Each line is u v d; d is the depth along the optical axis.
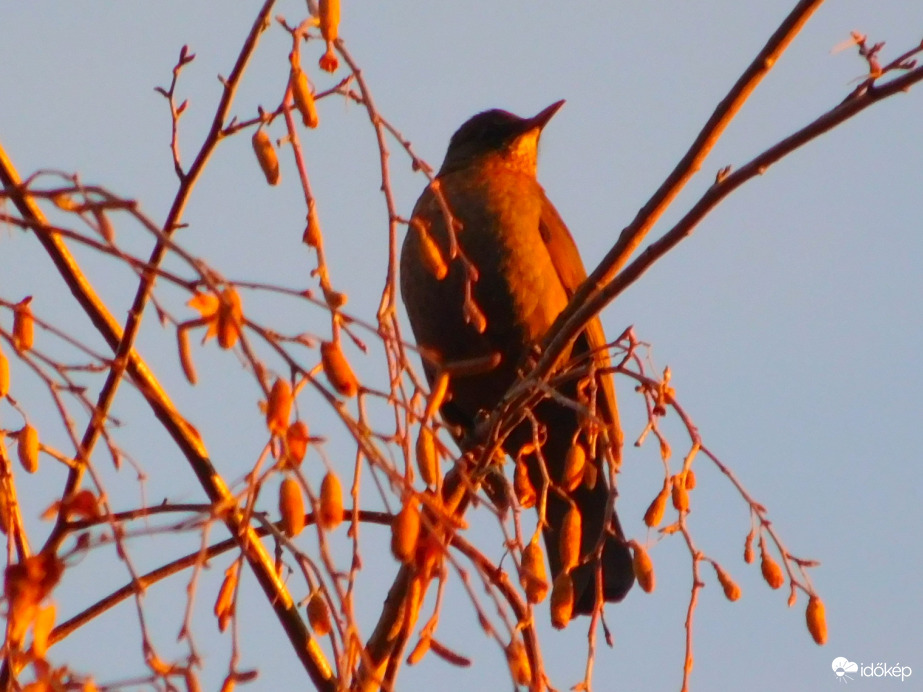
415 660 5.42
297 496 4.74
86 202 4.70
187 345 4.95
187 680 4.56
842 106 6.23
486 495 8.02
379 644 6.53
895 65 6.14
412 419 5.04
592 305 7.11
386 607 6.59
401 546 4.79
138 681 4.54
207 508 5.63
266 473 4.77
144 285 6.11
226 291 4.74
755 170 6.52
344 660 4.72
